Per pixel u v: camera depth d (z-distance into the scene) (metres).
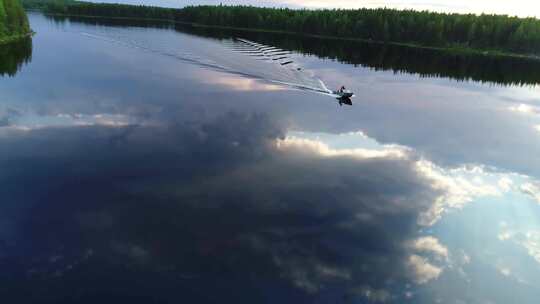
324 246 23.05
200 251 22.09
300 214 26.22
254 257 21.81
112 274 20.03
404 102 56.88
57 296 18.48
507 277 21.17
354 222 25.62
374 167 33.88
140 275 20.08
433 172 33.53
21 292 18.61
